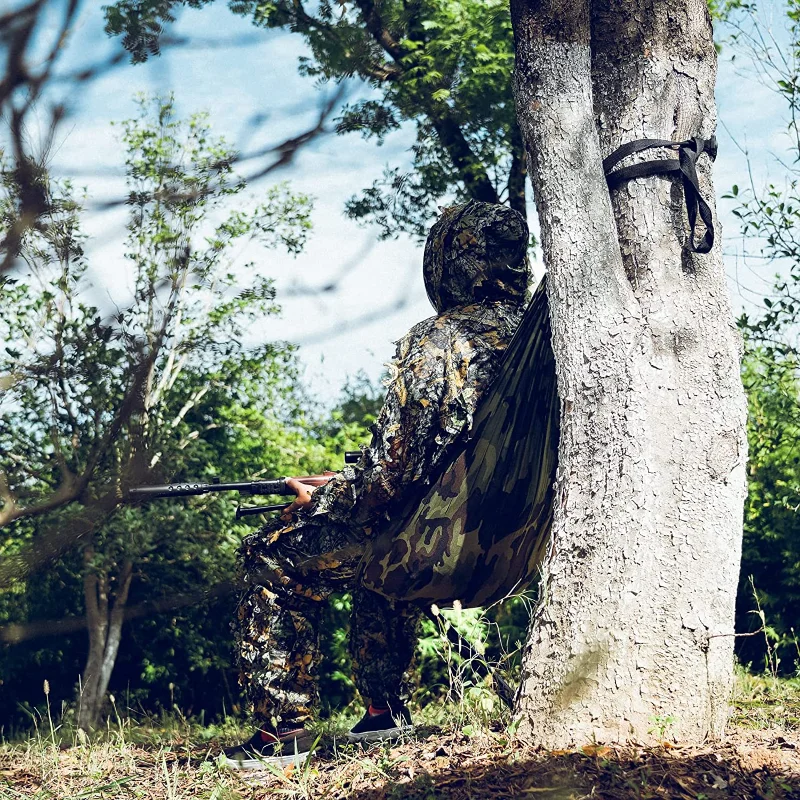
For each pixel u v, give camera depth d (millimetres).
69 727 6195
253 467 8305
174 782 3123
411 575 3111
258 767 3182
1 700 7617
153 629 7613
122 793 3246
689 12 3004
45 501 849
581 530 2699
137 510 6539
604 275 2818
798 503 7043
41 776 3828
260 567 3316
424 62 4148
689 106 2951
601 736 2527
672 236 2875
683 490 2695
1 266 686
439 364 3133
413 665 3725
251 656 3297
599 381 2766
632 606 2604
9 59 630
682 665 2568
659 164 2889
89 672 7195
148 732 5930
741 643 7055
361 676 3617
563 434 2820
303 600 3359
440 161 6797
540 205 2928
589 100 2926
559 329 2854
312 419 9477
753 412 7254
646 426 2725
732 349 2861
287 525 3332
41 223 691
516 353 3111
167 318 802
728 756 2410
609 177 2932
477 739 2895
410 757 2822
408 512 3166
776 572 7012
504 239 3354
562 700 2578
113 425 835
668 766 2299
